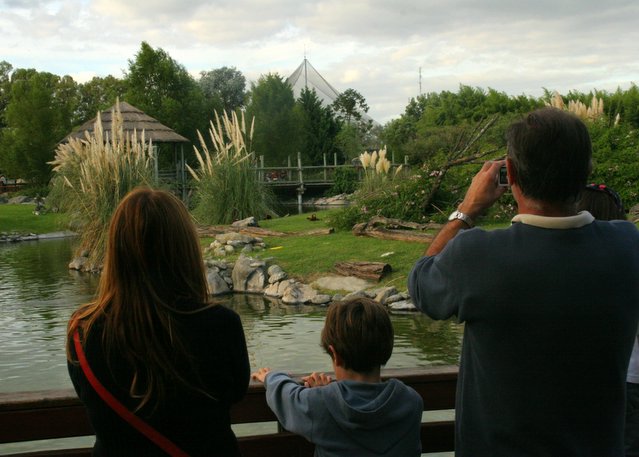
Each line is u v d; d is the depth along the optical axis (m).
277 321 10.04
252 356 7.98
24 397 2.38
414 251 12.84
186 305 1.82
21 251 21.72
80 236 19.52
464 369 1.91
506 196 15.30
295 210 31.92
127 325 1.76
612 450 1.79
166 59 46.88
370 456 2.10
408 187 15.61
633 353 2.25
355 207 16.25
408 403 2.15
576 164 1.79
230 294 12.70
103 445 1.82
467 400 1.88
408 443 2.14
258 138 46.38
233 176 19.92
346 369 2.19
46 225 28.48
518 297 1.76
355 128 49.94
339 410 2.10
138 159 18.73
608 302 1.76
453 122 40.97
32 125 45.38
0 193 47.00
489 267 1.80
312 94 49.25
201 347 1.79
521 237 1.81
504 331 1.78
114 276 1.81
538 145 1.79
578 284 1.76
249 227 17.12
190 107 46.62
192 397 1.79
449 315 1.88
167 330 1.76
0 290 13.64
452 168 16.48
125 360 1.76
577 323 1.74
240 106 73.69
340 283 11.95
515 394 1.77
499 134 23.06
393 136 43.94
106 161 17.89
